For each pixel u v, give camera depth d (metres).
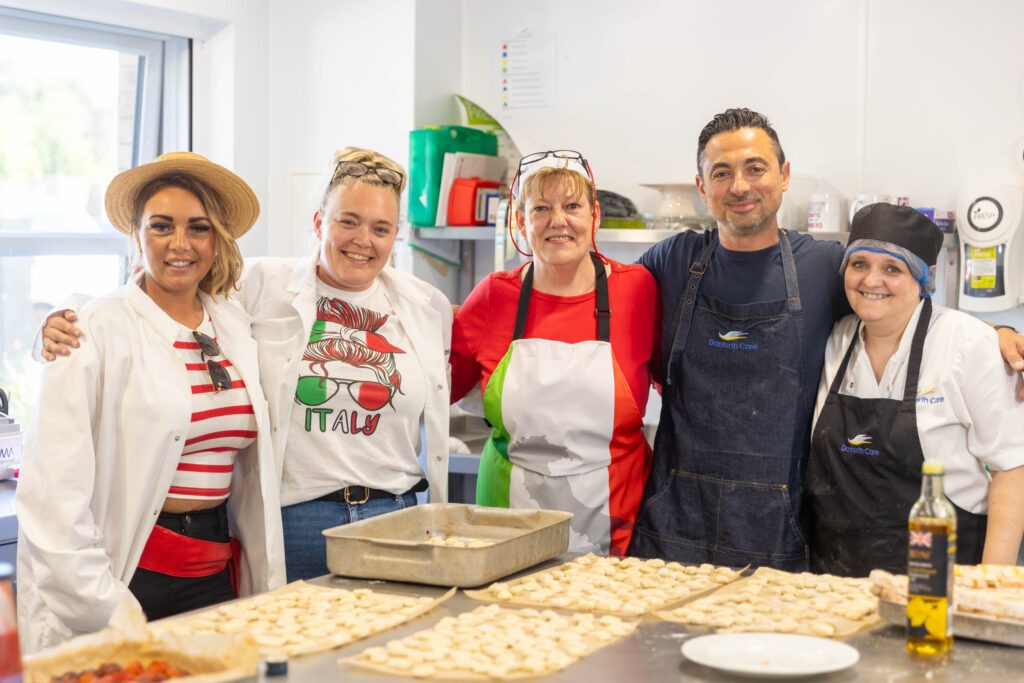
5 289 3.74
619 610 1.86
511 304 2.69
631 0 3.98
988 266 3.31
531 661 1.58
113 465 2.14
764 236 2.52
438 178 3.94
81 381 2.07
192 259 2.20
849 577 2.26
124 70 4.03
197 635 1.56
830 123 3.68
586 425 2.55
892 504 2.29
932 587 1.63
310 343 2.39
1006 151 3.41
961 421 2.27
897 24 3.55
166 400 2.13
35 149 3.80
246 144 4.21
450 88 4.25
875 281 2.28
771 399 2.47
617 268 2.67
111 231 4.04
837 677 1.54
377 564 2.02
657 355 2.70
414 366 2.48
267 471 2.27
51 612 2.08
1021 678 1.54
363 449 2.40
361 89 4.14
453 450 3.69
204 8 4.00
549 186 2.50
